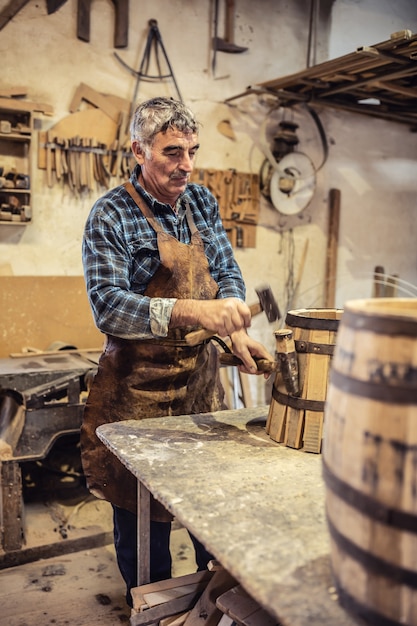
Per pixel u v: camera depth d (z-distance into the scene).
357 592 0.79
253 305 1.77
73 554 2.64
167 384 1.90
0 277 3.30
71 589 2.36
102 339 3.58
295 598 0.84
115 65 3.52
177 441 1.49
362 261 4.61
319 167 4.10
